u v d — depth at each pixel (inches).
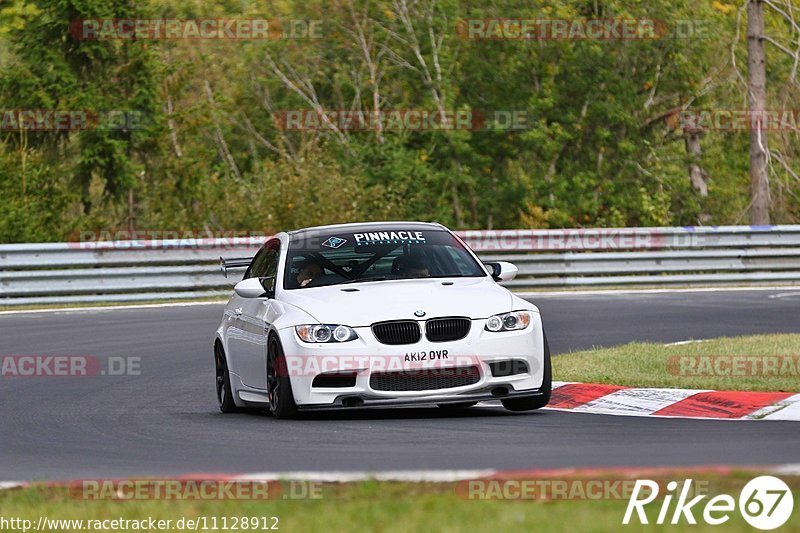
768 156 3523.6
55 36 3826.3
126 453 1048.2
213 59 4675.2
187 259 2709.2
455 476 797.2
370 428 1136.2
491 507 703.7
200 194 3730.3
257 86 4699.8
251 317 1312.7
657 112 4525.1
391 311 1188.5
